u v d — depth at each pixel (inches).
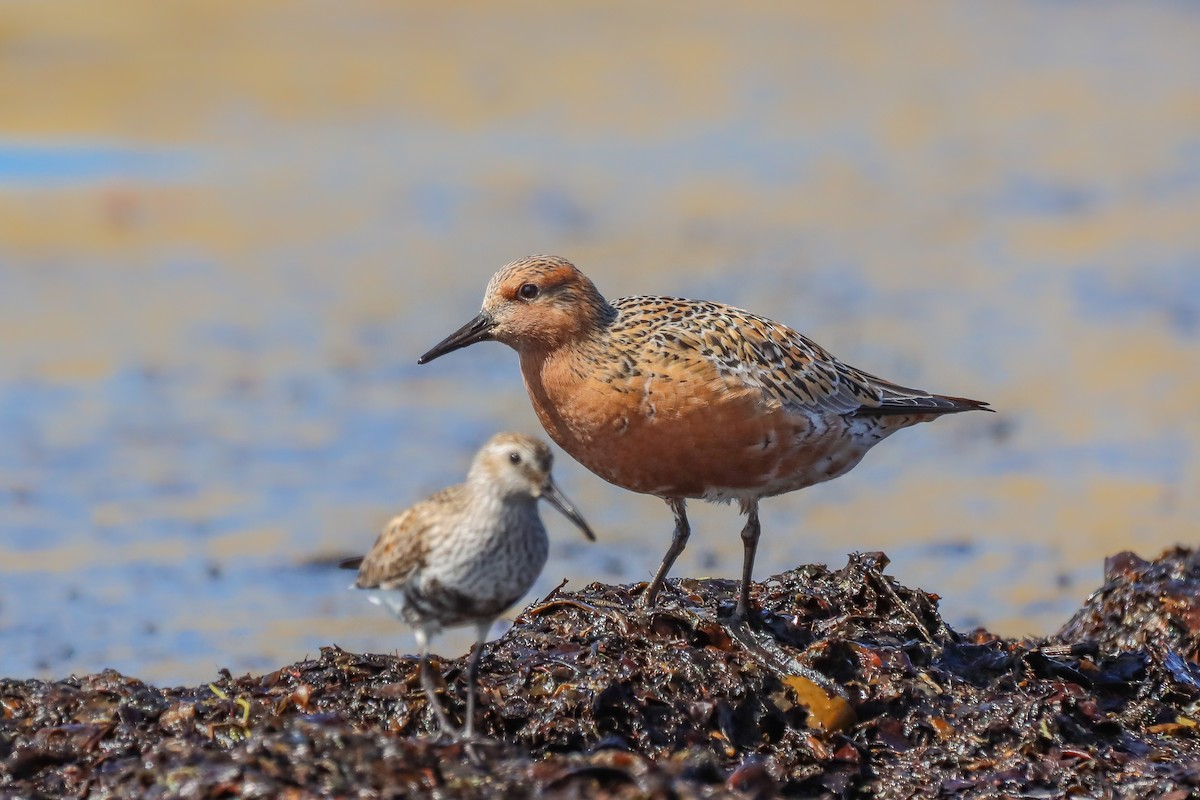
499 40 1411.2
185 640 475.8
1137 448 665.0
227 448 647.8
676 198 1055.0
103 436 658.2
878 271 910.4
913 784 344.5
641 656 361.4
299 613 499.8
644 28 1493.6
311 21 1396.4
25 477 613.9
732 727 349.4
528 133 1181.1
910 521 588.1
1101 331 815.1
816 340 788.0
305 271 890.7
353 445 653.9
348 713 339.3
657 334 399.2
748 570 404.2
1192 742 372.2
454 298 844.6
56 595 508.4
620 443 401.1
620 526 582.6
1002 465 649.0
